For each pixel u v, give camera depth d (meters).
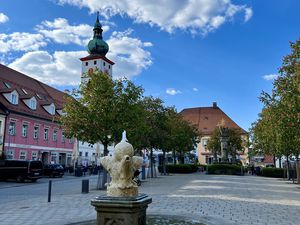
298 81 20.03
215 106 95.25
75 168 46.66
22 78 55.53
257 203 15.76
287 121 21.28
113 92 23.80
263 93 25.88
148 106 36.12
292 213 12.82
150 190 22.12
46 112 52.69
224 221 10.47
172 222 10.06
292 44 21.53
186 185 26.48
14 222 10.98
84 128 23.55
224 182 30.41
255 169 51.31
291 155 34.53
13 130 44.03
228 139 57.06
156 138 36.38
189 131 52.69
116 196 7.29
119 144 7.77
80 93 24.42
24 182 33.03
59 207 14.52
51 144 52.53
